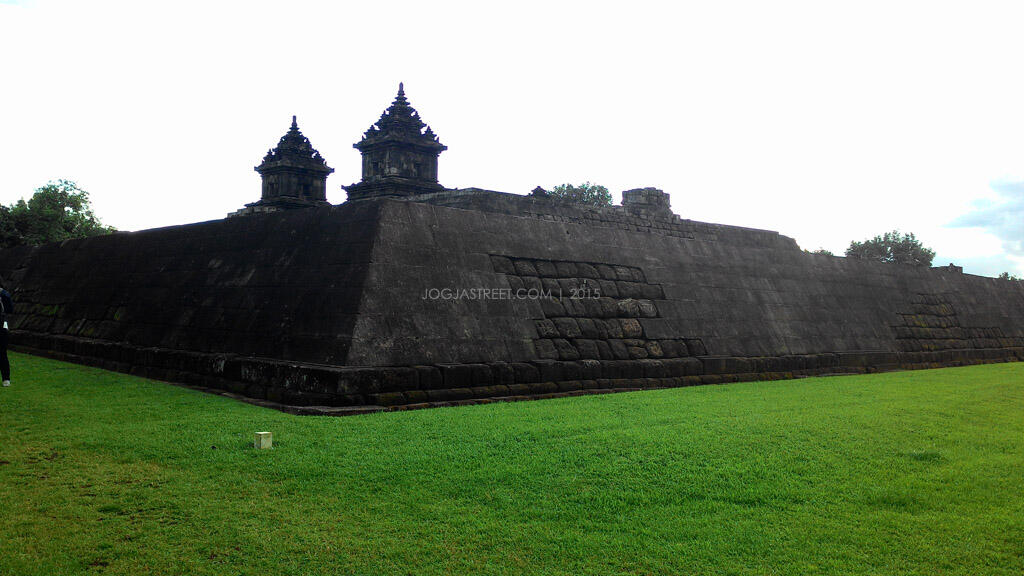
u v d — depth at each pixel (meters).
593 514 5.50
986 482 6.48
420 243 11.79
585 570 4.56
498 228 13.22
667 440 7.69
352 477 6.23
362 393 9.73
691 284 15.91
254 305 12.38
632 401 10.81
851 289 19.97
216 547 4.78
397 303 10.95
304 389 9.96
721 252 17.30
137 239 17.00
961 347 21.81
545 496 5.86
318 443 7.38
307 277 11.81
